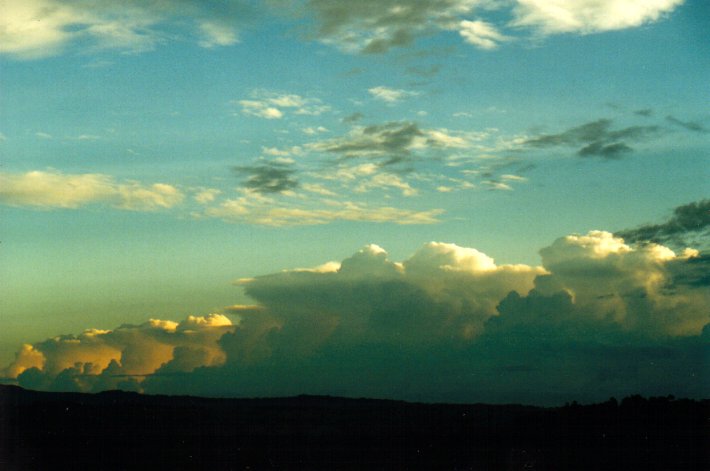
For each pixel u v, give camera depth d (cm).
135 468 3884
